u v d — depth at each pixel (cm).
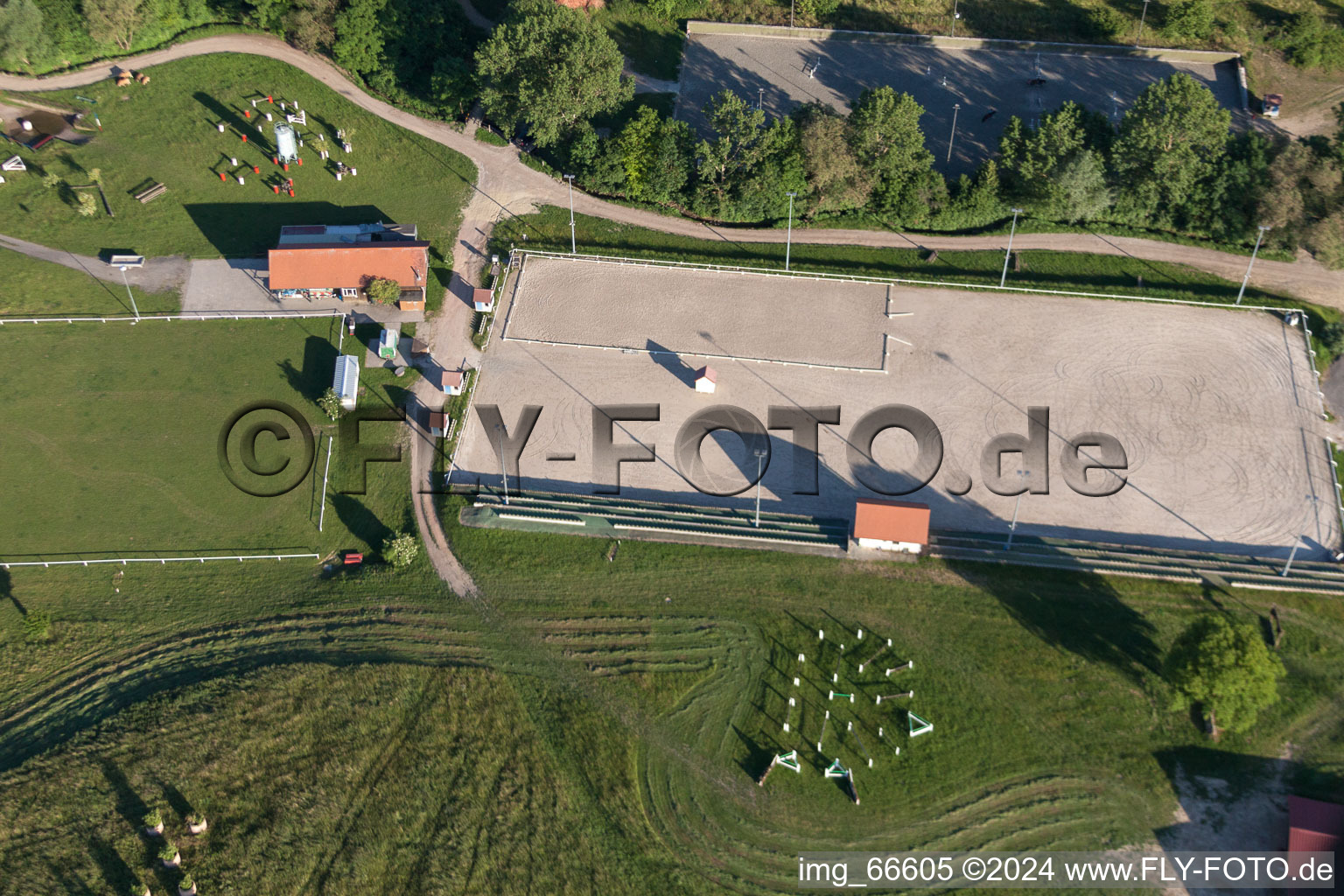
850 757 8025
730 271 11600
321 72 13438
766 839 7669
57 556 9381
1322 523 9312
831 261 11712
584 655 8694
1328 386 10350
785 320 11088
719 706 8350
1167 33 14100
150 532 9550
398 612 9012
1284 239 11188
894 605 8888
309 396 10462
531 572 9219
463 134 12988
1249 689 7719
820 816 7769
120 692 8538
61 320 10912
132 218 11806
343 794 7850
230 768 7931
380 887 7425
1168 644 8531
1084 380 10425
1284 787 7794
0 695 8556
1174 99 11181
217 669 8650
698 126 13150
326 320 11050
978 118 13225
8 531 9506
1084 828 7669
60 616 9038
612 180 12181
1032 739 8081
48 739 8231
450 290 11388
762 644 8700
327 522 9656
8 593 9156
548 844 7675
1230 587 8844
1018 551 9175
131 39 13388
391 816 7756
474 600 9075
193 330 10912
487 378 10600
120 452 10031
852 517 9556
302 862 7481
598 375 10625
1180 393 10275
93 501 9706
